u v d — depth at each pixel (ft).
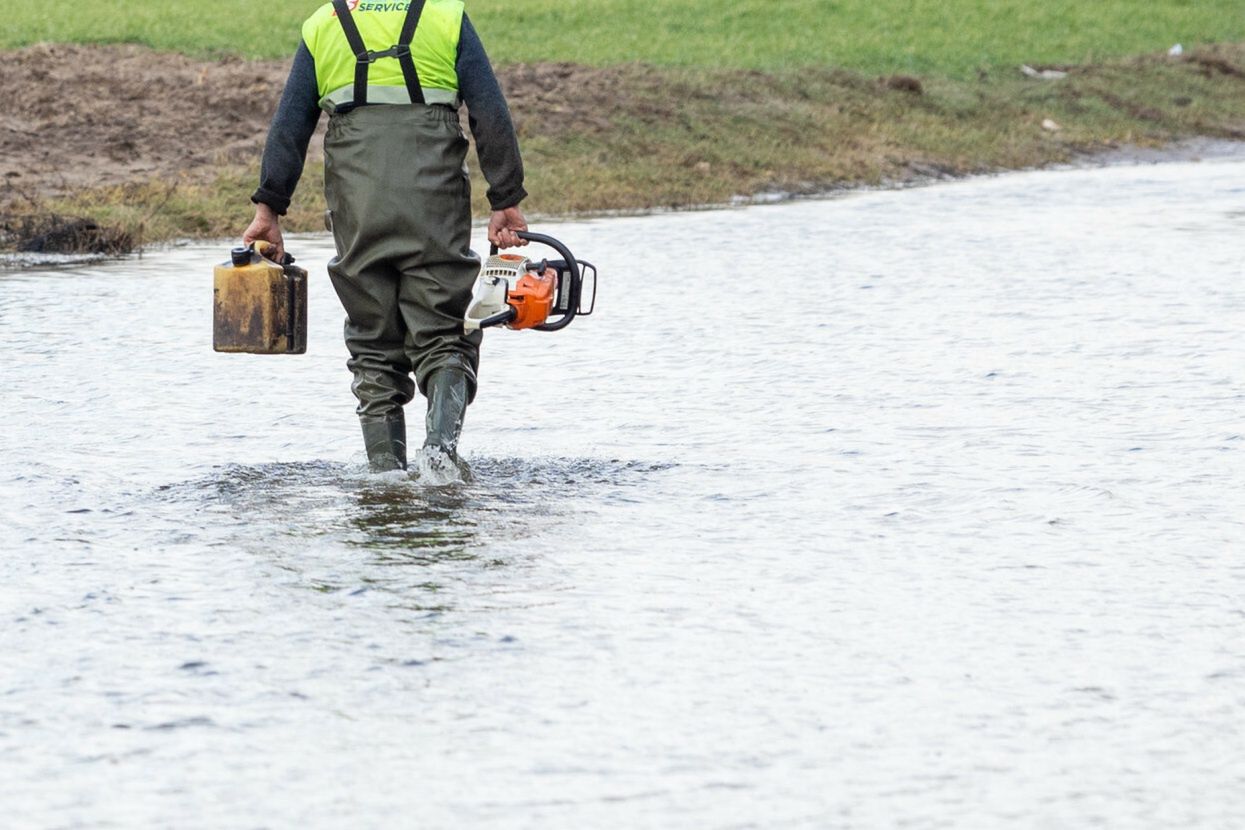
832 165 283.79
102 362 98.99
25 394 88.17
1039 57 420.77
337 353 103.81
